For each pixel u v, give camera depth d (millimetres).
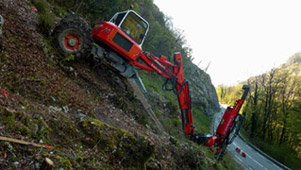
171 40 29625
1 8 6273
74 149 3580
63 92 5234
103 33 7426
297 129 33562
